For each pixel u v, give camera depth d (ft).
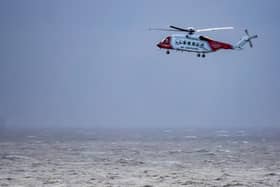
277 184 486.38
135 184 483.51
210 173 568.82
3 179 517.96
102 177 533.14
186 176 540.52
